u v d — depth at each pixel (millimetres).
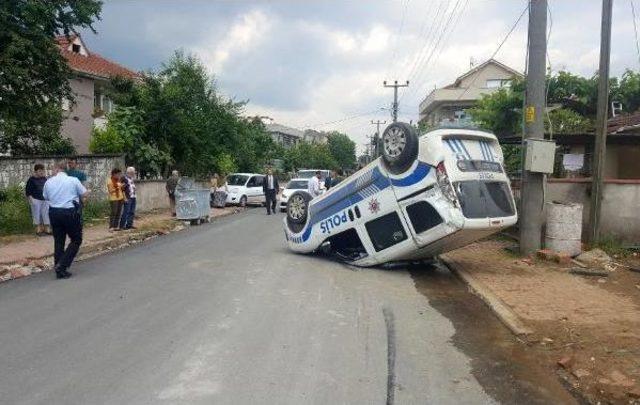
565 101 24734
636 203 12375
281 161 60125
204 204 20125
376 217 10672
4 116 19016
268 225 19094
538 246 12055
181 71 30078
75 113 31062
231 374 5062
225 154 32938
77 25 18875
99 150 24453
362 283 9484
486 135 10547
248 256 11953
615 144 16781
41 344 5805
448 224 9562
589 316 7281
